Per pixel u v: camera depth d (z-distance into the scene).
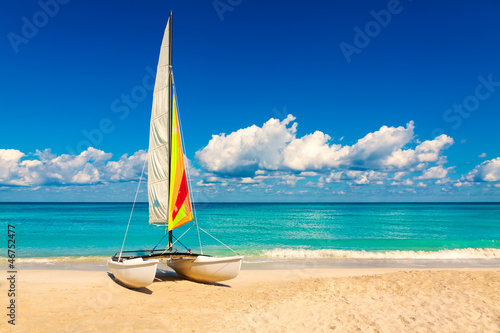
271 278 13.95
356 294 9.91
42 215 60.06
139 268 10.38
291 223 47.16
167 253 12.10
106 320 7.34
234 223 47.59
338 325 7.16
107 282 12.01
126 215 60.56
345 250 22.80
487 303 8.73
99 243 26.44
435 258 20.33
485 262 19.14
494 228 40.78
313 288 10.88
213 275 11.81
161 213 13.09
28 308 8.02
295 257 20.06
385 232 36.22
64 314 7.69
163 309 8.40
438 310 8.18
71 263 17.44
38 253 21.52
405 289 10.34
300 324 7.23
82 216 57.91
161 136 13.20
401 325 7.15
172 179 12.81
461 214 72.00
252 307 8.62
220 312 8.15
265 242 27.91
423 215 67.25
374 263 18.52
